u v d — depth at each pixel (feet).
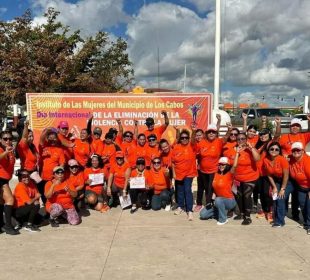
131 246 19.84
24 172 22.86
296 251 19.08
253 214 26.40
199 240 20.77
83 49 73.41
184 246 19.81
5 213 21.86
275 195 23.45
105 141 29.37
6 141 21.95
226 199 23.75
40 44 63.77
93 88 74.84
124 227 23.32
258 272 16.52
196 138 26.78
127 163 28.25
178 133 29.71
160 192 27.66
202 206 28.43
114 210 27.81
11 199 22.02
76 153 28.37
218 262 17.65
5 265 17.40
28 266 17.28
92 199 27.09
